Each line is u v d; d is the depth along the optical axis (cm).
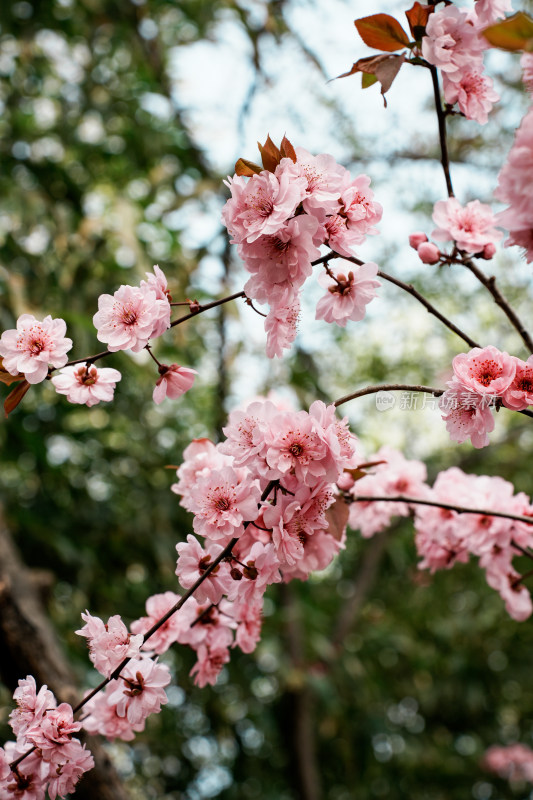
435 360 559
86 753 130
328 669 527
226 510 128
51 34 459
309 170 127
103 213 430
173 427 486
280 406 166
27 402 407
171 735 507
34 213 387
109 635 128
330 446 121
